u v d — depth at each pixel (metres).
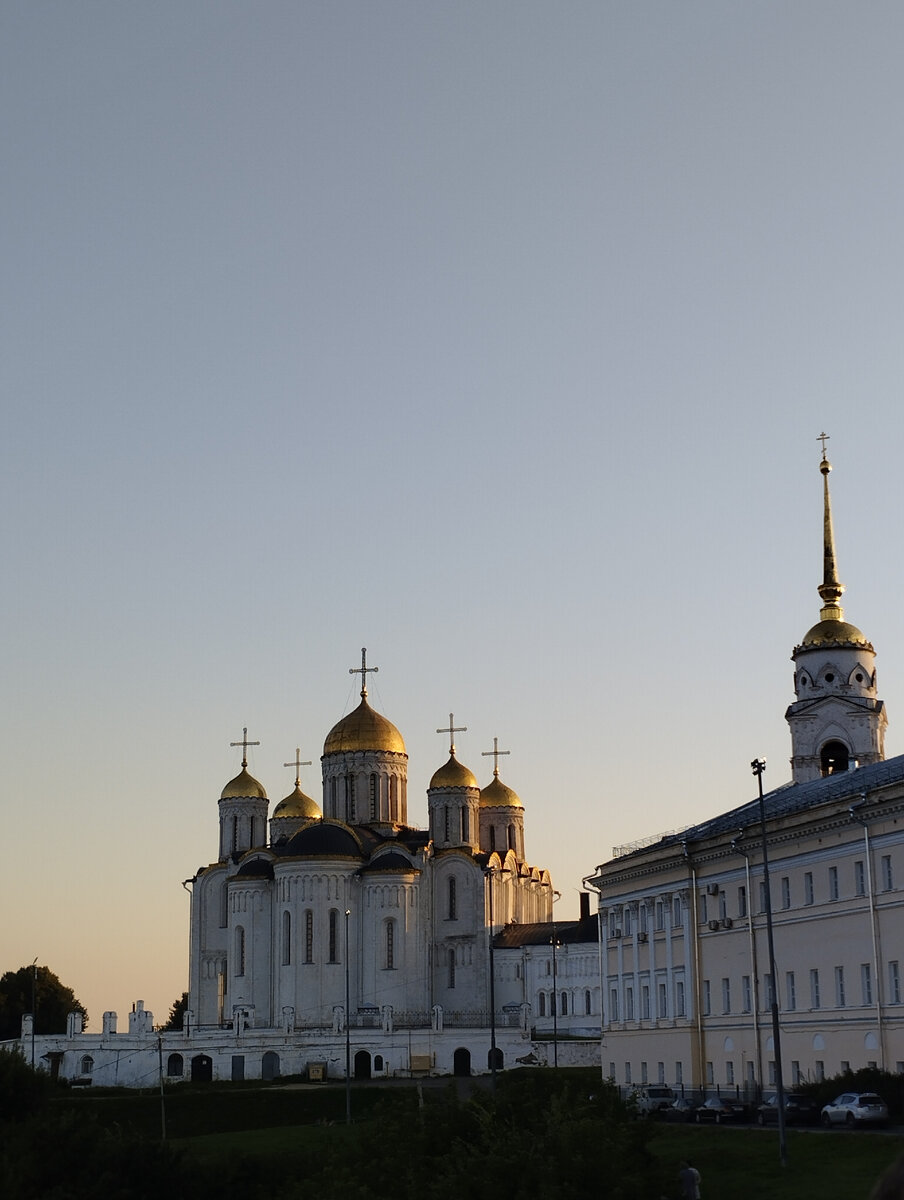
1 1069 90.88
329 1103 142.25
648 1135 67.06
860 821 93.19
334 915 192.88
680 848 115.75
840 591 139.38
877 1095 81.31
